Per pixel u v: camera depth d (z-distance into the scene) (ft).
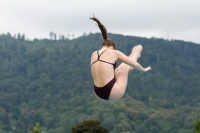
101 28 68.18
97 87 66.59
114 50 66.95
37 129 174.29
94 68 66.64
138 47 70.13
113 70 66.44
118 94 65.98
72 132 379.55
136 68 67.15
